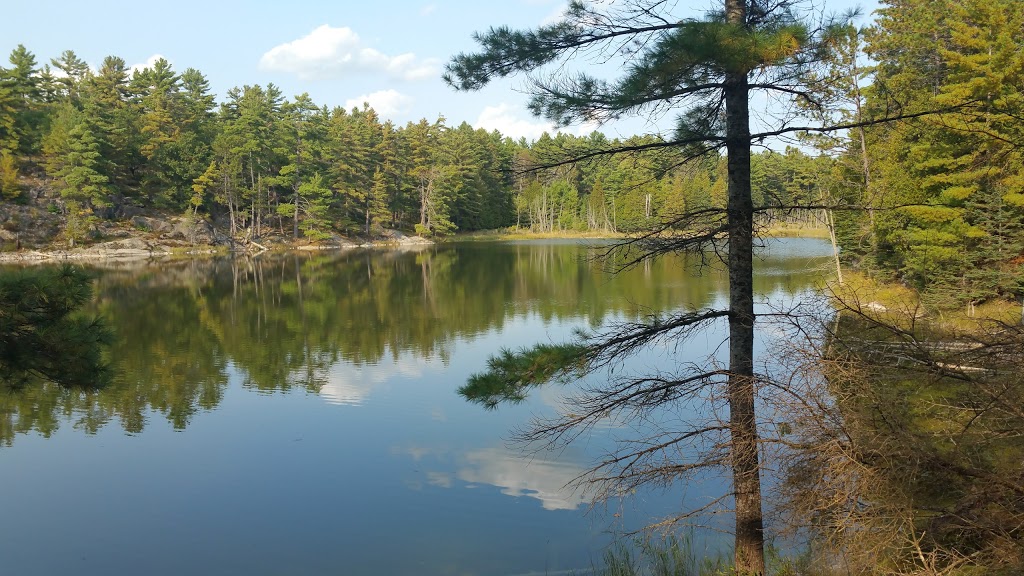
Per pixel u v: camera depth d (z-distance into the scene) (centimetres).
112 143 6256
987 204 2041
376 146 8412
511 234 9556
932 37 2559
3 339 676
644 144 654
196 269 5138
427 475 1192
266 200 7644
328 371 1975
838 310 624
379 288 3931
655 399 648
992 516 524
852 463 544
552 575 846
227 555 930
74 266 709
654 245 645
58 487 1161
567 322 2708
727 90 609
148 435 1433
